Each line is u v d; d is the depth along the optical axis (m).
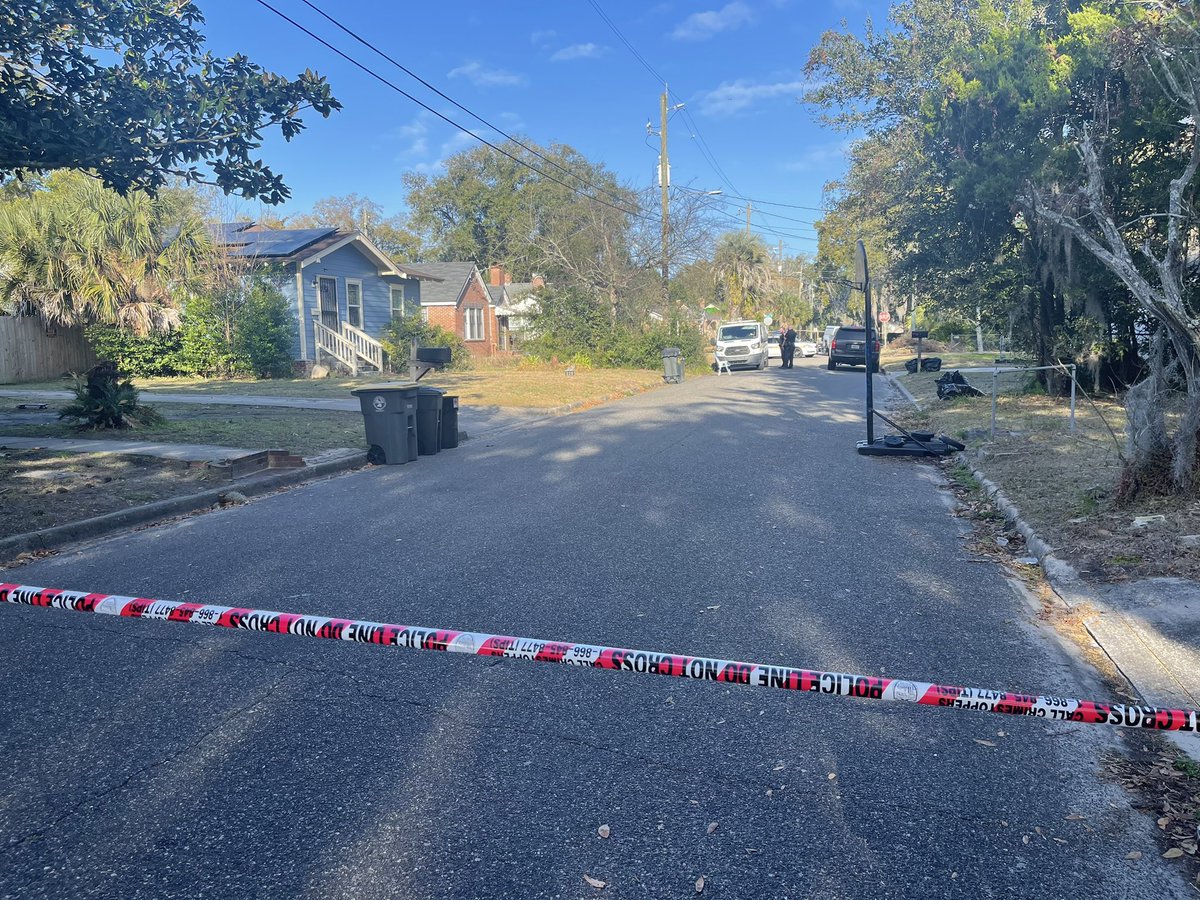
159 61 9.80
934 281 19.58
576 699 4.60
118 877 3.16
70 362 27.27
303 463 11.95
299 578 6.77
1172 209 7.68
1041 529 7.70
